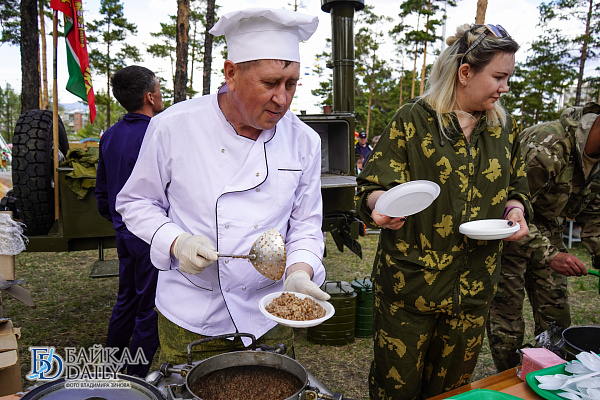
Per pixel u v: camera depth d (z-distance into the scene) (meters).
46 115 3.64
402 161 1.76
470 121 1.72
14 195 3.47
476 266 1.74
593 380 1.26
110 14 35.97
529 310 4.46
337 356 3.43
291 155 1.47
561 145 2.16
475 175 1.69
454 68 1.66
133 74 2.59
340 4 4.25
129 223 1.43
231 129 1.37
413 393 1.90
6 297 4.42
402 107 1.80
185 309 1.45
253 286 1.44
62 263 5.73
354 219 3.92
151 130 1.41
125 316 2.78
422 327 1.80
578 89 33.47
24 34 11.16
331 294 3.60
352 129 4.15
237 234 1.37
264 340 1.53
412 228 1.73
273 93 1.21
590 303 4.62
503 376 1.60
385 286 1.83
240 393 1.16
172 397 1.03
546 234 2.48
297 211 1.57
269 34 1.17
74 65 3.95
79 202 3.41
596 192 2.35
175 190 1.41
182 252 1.26
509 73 1.61
